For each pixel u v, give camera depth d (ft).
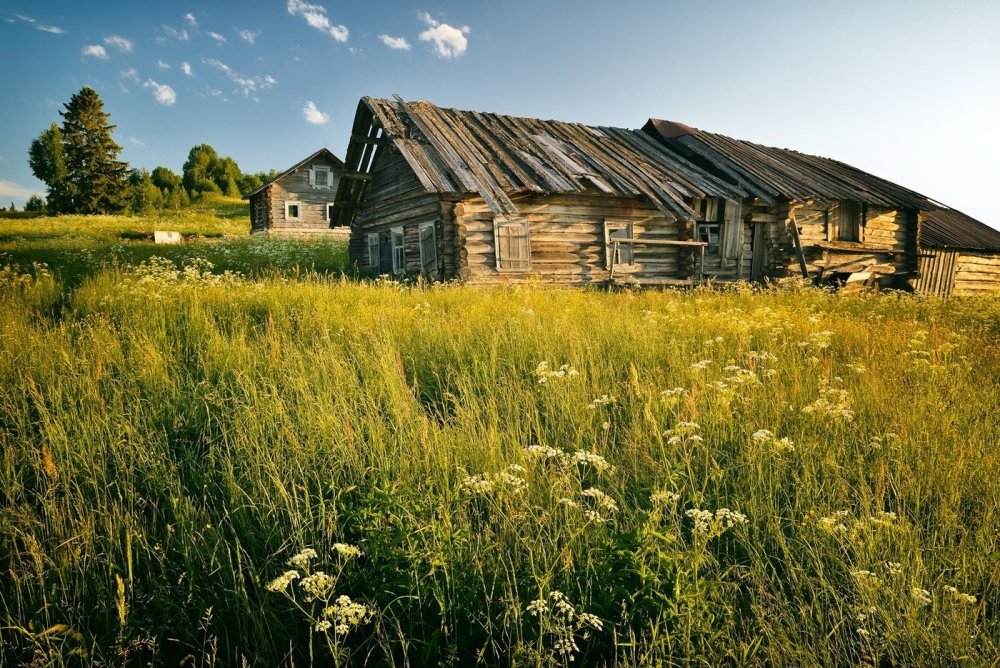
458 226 42.52
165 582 7.20
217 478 9.96
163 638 6.64
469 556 7.36
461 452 10.03
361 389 13.78
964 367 16.55
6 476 9.24
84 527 7.81
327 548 7.73
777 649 6.21
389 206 54.08
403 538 7.29
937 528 8.41
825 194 56.65
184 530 7.80
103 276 29.53
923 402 12.68
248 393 12.82
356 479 9.59
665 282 49.78
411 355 16.87
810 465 9.96
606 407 13.37
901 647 6.31
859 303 35.14
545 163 49.01
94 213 230.27
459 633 6.63
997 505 8.76
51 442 10.14
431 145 46.29
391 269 53.78
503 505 8.54
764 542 8.11
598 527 7.89
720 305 31.04
